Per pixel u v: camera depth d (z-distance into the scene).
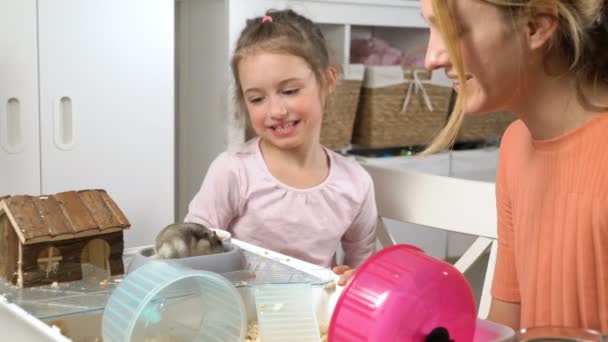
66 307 0.77
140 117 1.70
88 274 0.93
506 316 1.00
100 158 1.66
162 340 0.72
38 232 0.86
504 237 0.99
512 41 0.72
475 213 1.22
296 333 0.80
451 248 2.44
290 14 1.50
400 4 2.19
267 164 1.45
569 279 0.81
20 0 1.52
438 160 2.33
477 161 2.42
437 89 2.25
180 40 2.06
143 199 1.73
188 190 2.10
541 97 0.80
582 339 0.58
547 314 0.84
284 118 1.40
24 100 1.55
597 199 0.78
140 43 1.68
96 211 0.92
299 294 0.84
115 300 0.71
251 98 1.43
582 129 0.80
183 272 0.72
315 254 1.46
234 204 1.44
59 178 1.62
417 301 0.57
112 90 1.66
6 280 0.88
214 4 1.91
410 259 0.61
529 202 0.88
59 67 1.58
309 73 1.42
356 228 1.51
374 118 2.16
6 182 1.56
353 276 0.61
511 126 0.98
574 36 0.72
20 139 1.56
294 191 1.44
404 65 2.26
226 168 1.42
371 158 2.23
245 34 1.46
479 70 0.73
